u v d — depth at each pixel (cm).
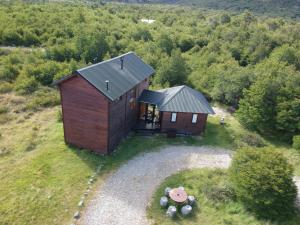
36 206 1931
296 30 7112
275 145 2980
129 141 2819
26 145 2622
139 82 2808
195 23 8856
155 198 2073
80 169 2322
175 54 4456
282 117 3044
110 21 7469
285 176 1877
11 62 4578
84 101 2358
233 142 2931
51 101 3591
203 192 2131
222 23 8656
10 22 6022
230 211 1962
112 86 2403
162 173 2361
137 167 2412
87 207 1944
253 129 3247
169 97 2994
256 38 6341
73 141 2611
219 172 2397
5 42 5616
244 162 2070
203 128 3023
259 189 1856
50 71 4206
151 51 5594
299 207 1997
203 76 4588
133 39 6469
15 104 3491
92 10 8319
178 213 1945
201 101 3016
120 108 2567
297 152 2786
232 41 6662
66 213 1888
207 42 6956
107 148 2491
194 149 2775
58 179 2192
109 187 2145
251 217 1895
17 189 2075
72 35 6091
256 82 3341
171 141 2886
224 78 3919
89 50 5075
